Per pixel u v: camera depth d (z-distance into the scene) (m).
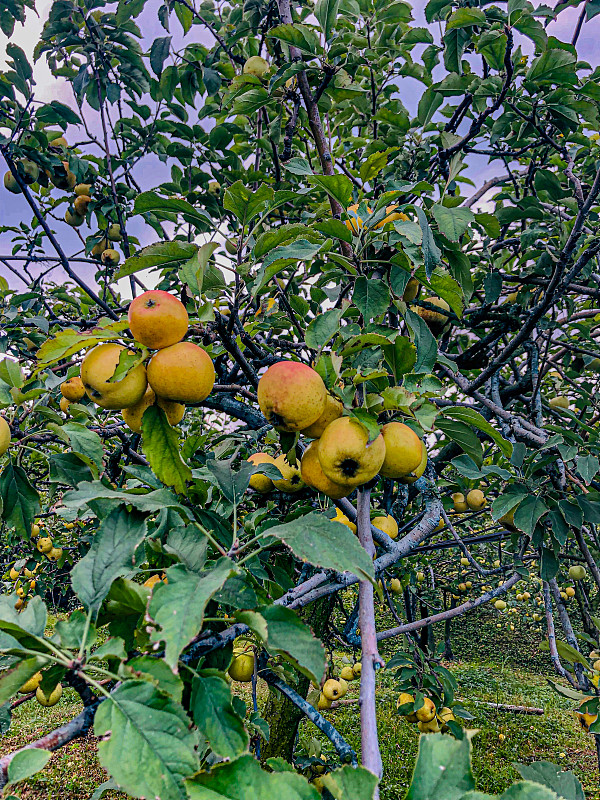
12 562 6.39
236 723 1.00
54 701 2.10
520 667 15.09
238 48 4.84
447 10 3.58
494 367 3.24
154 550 1.52
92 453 2.07
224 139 4.43
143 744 0.89
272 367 1.60
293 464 1.78
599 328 5.01
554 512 2.85
